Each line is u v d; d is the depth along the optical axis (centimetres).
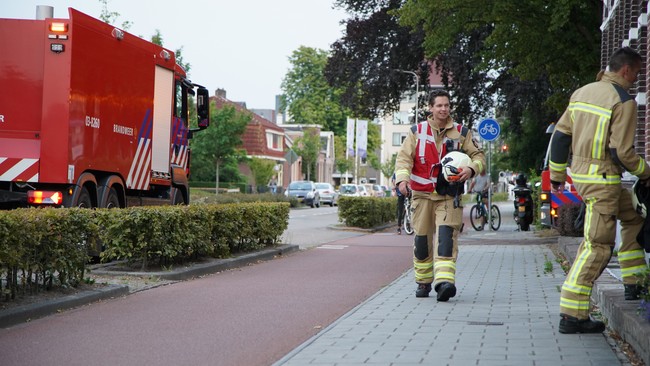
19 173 1402
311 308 966
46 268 959
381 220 3081
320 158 9500
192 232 1341
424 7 2041
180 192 2011
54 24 1409
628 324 698
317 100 9131
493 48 2205
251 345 744
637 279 739
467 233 2516
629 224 780
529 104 3341
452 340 743
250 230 1627
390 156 12538
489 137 2408
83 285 1049
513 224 3241
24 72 1414
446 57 3272
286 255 1727
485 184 2698
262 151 8350
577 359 657
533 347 706
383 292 1096
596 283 959
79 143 1444
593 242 756
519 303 986
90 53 1480
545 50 2153
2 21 1419
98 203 1526
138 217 1225
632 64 740
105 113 1543
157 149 1812
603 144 734
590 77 2159
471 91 3334
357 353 689
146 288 1124
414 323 840
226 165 6744
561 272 1336
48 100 1407
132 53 1662
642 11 1470
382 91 3588
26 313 855
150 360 678
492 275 1298
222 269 1389
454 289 988
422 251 1034
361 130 6581
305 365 645
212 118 5541
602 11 2053
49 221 943
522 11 2077
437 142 1013
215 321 869
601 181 737
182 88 2000
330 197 6119
